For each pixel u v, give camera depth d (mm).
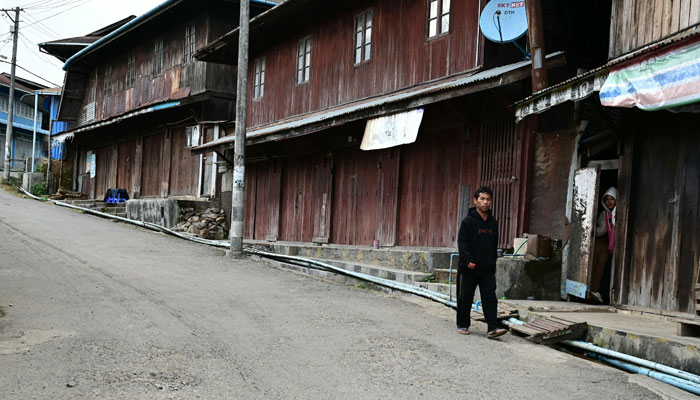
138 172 26594
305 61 17391
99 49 29234
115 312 7520
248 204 20031
